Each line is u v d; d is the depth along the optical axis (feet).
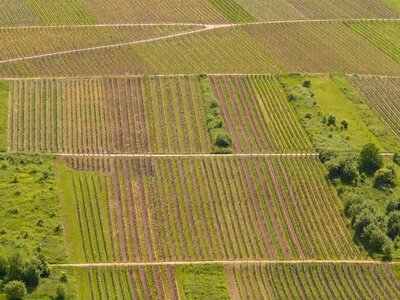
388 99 472.03
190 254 338.95
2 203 354.74
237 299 315.99
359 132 435.12
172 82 469.98
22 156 391.24
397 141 430.20
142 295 313.94
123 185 379.55
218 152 409.90
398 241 355.15
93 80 465.88
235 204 372.58
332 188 388.78
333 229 361.71
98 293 312.91
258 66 498.69
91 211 359.46
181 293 317.22
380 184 391.04
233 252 341.62
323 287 325.83
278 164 404.57
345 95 470.80
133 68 483.51
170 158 403.13
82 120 428.56
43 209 354.74
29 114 428.97
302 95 463.01
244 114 446.19
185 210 366.22
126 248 339.36
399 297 322.34
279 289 322.96
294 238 354.74
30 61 483.51
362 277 334.24
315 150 416.87
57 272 318.65
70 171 385.91
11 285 298.35
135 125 427.74
